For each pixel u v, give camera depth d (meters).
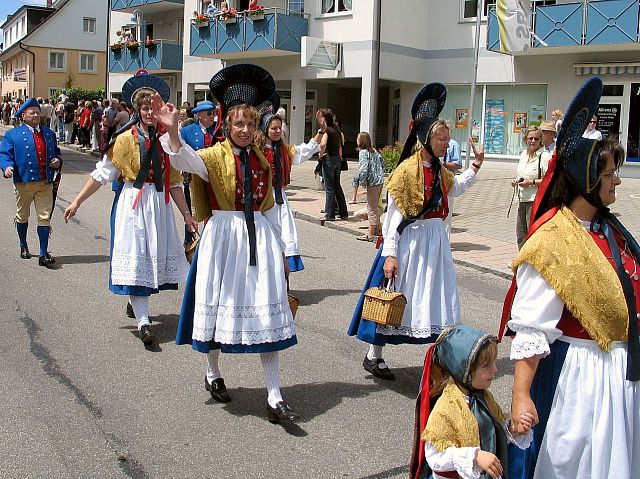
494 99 23.11
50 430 4.67
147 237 6.46
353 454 4.46
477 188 18.44
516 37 20.62
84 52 53.91
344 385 5.61
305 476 4.17
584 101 2.90
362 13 23.28
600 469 2.81
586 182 2.88
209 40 26.88
